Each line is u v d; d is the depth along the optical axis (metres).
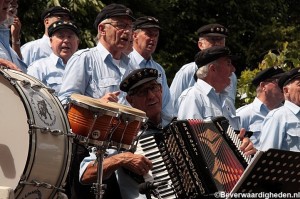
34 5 15.64
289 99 9.79
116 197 7.81
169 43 18.72
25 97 6.29
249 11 19.88
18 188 6.18
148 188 7.23
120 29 9.07
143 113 7.30
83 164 7.68
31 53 11.20
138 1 17.89
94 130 7.07
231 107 9.80
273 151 7.01
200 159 7.38
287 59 13.88
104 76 9.02
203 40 11.72
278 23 19.52
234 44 19.27
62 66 10.49
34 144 6.21
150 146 7.48
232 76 11.12
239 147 7.65
